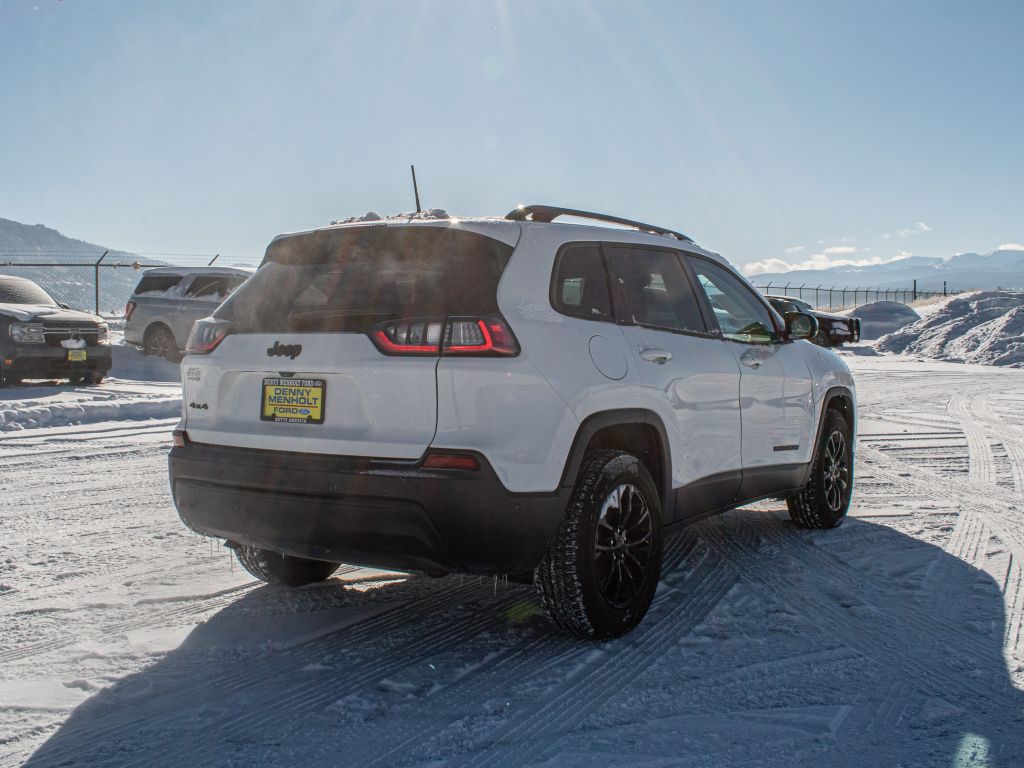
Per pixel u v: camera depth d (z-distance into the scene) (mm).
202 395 3664
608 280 3846
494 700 2992
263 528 3396
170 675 3211
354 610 3949
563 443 3311
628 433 3756
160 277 17250
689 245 4617
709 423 4223
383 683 3137
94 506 5902
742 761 2562
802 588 4289
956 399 14008
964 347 27078
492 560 3203
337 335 3324
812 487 5375
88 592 4148
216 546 4984
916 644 3533
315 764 2551
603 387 3492
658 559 3801
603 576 3543
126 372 15578
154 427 9711
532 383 3236
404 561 3238
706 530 5516
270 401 3461
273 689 3088
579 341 3492
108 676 3197
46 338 12648
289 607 3984
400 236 3447
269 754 2613
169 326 16828
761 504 6352
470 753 2617
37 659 3352
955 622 3801
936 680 3170
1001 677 3203
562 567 3389
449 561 3186
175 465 3643
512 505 3174
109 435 9039
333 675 3211
